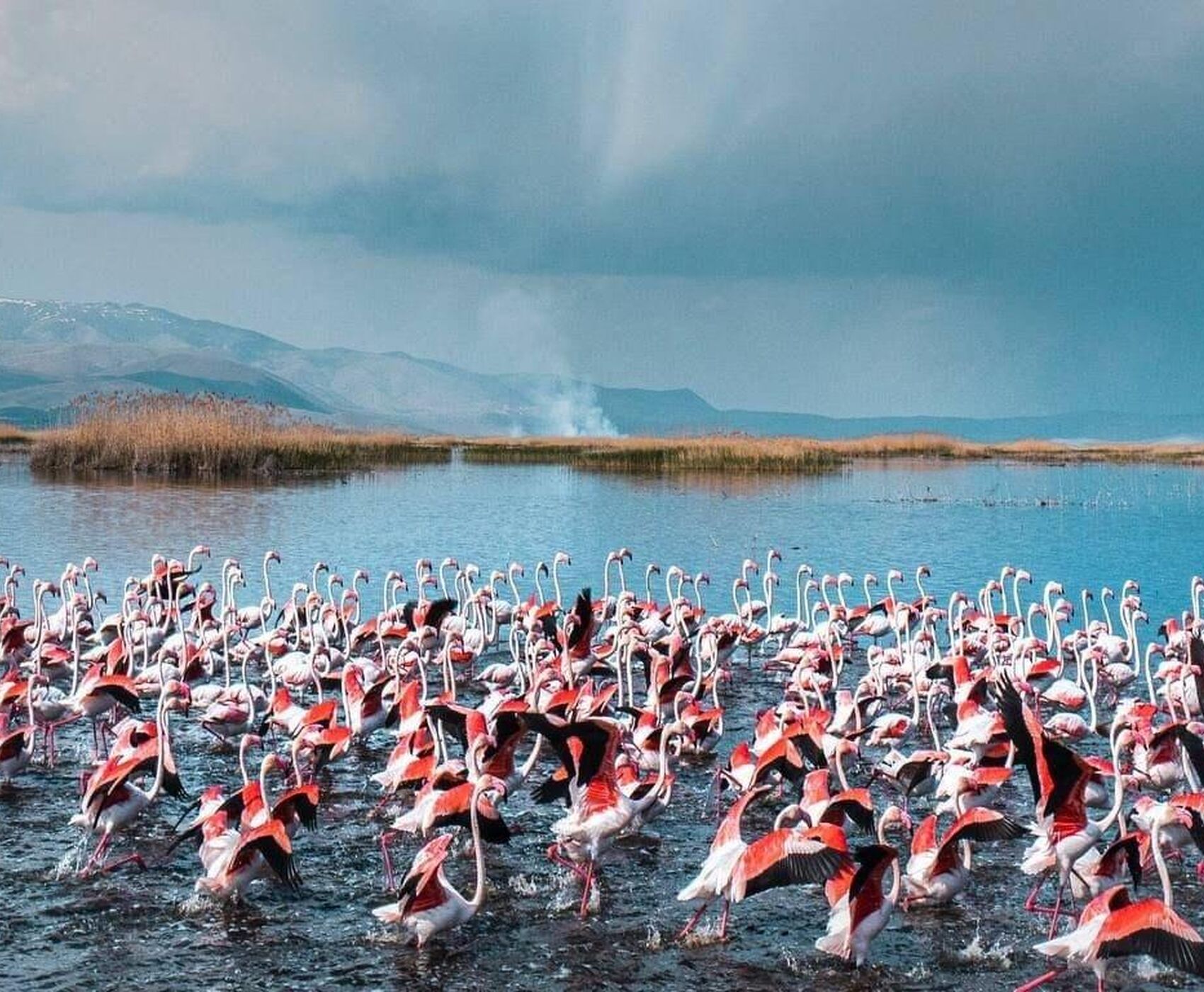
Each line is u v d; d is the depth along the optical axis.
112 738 21.05
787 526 56.28
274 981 12.63
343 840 16.45
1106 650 26.02
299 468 81.94
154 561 31.53
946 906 14.44
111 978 12.62
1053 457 120.19
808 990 12.57
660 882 15.20
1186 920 13.76
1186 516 61.38
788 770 16.16
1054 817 13.66
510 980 12.75
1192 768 17.02
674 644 23.28
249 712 20.62
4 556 41.88
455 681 26.03
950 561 45.97
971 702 19.23
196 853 15.84
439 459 105.50
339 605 34.25
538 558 45.94
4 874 15.03
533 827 17.16
